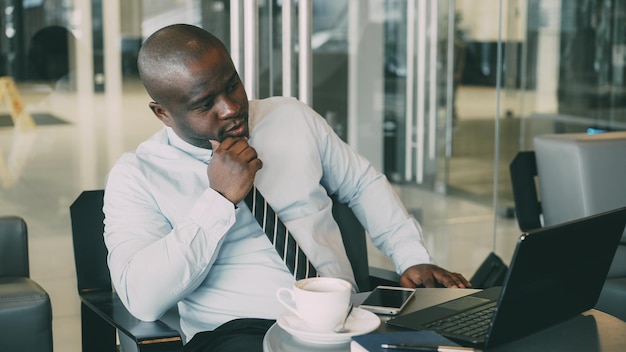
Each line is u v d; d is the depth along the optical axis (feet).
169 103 5.78
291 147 6.58
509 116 15.53
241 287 6.10
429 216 15.05
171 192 6.11
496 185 15.47
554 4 15.70
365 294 5.59
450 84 14.88
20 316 6.29
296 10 10.60
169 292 5.51
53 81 11.12
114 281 5.76
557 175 8.30
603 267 5.00
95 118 11.43
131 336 5.27
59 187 11.42
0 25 10.71
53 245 11.46
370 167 7.02
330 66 13.76
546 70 15.80
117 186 6.16
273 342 4.50
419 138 14.73
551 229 4.29
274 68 12.03
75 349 10.43
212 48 5.71
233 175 5.51
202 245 5.54
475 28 15.01
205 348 5.74
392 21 14.17
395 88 14.40
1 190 11.13
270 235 5.94
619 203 8.19
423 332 4.38
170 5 11.46
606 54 16.37
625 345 4.45
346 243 6.91
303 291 4.41
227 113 5.71
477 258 14.69
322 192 6.66
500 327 4.30
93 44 11.23
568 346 4.42
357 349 4.24
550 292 4.56
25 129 11.10
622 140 8.31
